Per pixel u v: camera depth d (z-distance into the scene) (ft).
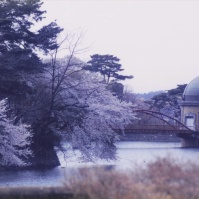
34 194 42.70
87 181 37.29
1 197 42.75
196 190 35.50
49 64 185.16
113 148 188.44
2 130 145.07
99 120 185.78
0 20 161.58
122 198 34.04
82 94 187.93
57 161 176.04
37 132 180.96
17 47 169.58
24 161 167.32
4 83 158.30
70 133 185.78
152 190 34.17
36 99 184.34
